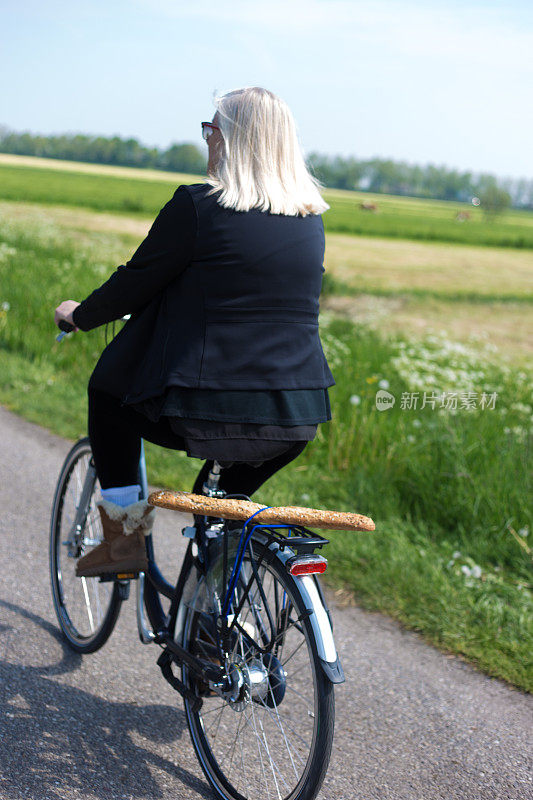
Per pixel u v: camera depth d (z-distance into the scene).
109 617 2.81
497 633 3.38
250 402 2.01
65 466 3.17
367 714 2.78
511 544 4.27
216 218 2.00
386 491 4.96
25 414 6.63
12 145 140.25
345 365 7.42
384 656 3.21
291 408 2.05
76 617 3.07
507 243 62.88
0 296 9.97
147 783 2.32
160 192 70.81
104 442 2.40
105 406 2.32
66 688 2.78
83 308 2.23
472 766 2.51
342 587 3.82
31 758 2.36
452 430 5.12
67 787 2.25
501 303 26.97
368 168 170.38
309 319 2.13
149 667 2.99
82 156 141.38
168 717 2.67
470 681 3.05
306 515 1.95
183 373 1.98
